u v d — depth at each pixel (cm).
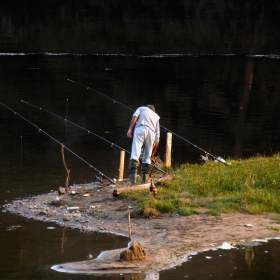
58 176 3834
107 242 2453
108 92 7456
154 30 12506
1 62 9325
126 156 4591
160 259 2225
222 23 13575
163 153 4756
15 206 3034
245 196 2917
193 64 9706
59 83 7925
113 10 14462
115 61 9688
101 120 6019
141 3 15288
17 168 4075
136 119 3162
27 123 5797
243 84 8338
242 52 10888
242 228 2569
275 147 5081
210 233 2508
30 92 7319
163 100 7119
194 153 4778
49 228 2655
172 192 3039
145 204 2798
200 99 7275
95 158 4475
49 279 2038
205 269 2122
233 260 2209
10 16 13488
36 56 9919
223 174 3331
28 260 2238
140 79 8369
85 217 2802
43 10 14338
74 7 14738
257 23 13750
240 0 15738
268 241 2428
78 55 10094
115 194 2958
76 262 2216
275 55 10700
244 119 6269
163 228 2589
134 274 2080
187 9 14850
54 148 4806
